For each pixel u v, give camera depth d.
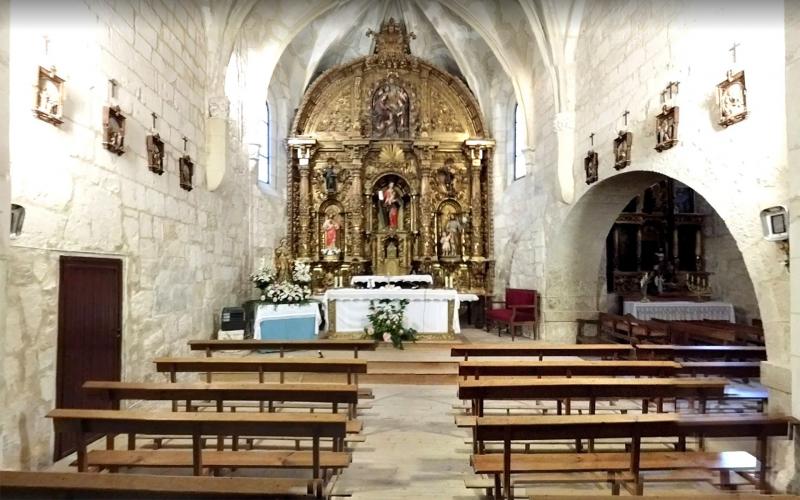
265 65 11.01
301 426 3.19
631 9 7.16
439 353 8.35
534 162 11.05
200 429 3.19
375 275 12.53
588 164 8.43
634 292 11.48
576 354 5.97
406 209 13.14
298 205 12.81
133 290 5.64
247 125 10.67
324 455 3.70
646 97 6.76
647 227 12.08
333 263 12.73
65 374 4.43
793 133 3.56
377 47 13.09
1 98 3.03
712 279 11.95
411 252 12.88
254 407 5.98
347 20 12.45
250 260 10.81
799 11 3.52
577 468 3.42
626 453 3.72
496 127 13.12
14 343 3.79
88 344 4.77
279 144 12.66
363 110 13.06
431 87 13.31
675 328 7.62
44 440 4.13
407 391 6.93
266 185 12.11
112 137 5.10
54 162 4.23
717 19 5.31
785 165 4.41
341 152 13.03
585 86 8.75
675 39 6.09
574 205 9.05
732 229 5.10
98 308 4.93
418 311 9.23
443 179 13.15
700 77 5.61
